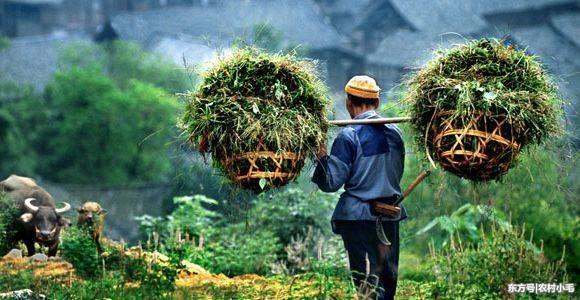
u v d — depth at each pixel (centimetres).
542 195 2233
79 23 15312
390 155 1162
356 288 1161
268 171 1117
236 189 1186
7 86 8750
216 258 1953
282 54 1178
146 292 1348
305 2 13062
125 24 11925
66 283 1437
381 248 1158
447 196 2056
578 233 2173
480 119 1098
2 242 1800
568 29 11694
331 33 12569
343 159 1142
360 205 1147
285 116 1125
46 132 8125
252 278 1548
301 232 2239
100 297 1329
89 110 7819
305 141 1128
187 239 1930
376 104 1193
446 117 1118
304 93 1146
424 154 1172
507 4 12375
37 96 8369
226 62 1170
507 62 1154
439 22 12312
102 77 8088
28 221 1780
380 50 11856
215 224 2338
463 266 1510
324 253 1922
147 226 2302
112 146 7700
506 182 1288
